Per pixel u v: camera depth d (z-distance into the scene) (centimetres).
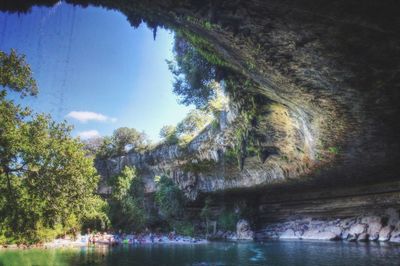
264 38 1487
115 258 2880
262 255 2977
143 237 5519
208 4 1316
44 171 2047
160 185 5969
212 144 4641
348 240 4441
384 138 2619
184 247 4012
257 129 3422
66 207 2116
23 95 2028
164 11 1497
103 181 6619
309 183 4675
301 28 1344
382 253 2769
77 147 2225
